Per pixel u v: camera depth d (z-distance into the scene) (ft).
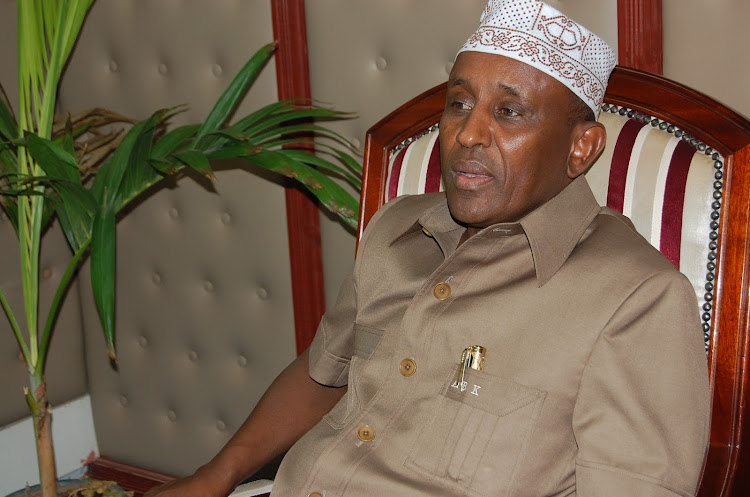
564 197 2.97
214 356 6.67
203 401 6.82
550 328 2.77
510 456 2.72
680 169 3.24
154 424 7.13
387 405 3.03
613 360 2.63
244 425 3.52
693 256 3.17
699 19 4.34
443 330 2.97
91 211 4.56
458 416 2.83
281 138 5.88
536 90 2.80
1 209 6.28
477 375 2.83
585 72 2.88
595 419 2.62
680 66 4.44
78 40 6.54
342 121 5.66
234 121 6.01
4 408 6.49
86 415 7.37
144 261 6.82
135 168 4.72
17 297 6.52
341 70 5.58
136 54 6.30
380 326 3.29
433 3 5.11
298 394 3.58
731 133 3.17
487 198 2.88
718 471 3.00
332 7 5.51
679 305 2.64
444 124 3.00
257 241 6.20
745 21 4.22
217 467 3.30
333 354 3.51
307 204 5.91
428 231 3.30
